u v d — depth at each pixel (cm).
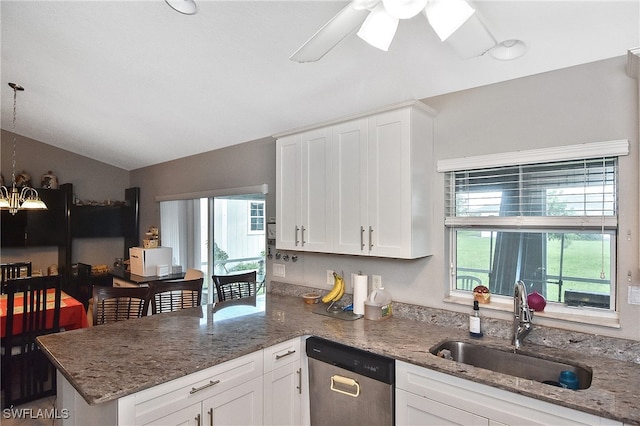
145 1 183
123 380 144
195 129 349
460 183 224
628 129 168
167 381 149
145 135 390
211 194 397
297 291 302
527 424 140
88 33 219
